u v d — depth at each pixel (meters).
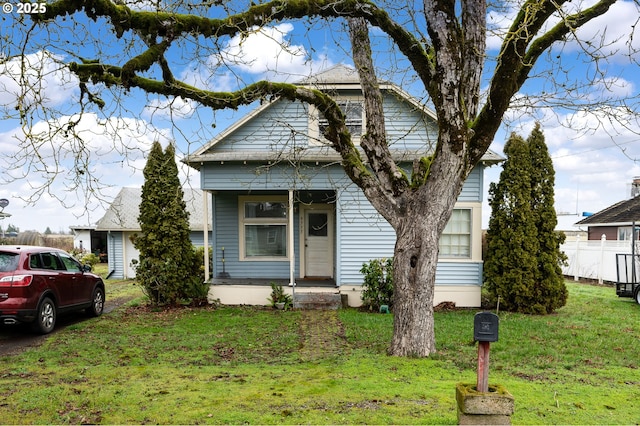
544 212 10.46
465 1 6.07
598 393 4.60
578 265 18.36
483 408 3.14
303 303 10.81
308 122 11.52
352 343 7.27
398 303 6.31
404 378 5.04
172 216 11.00
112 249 19.66
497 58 5.43
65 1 4.06
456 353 6.38
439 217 6.08
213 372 5.46
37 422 3.83
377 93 6.53
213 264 12.71
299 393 4.47
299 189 11.43
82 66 4.39
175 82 5.32
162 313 10.22
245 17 4.92
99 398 4.40
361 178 6.50
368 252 11.41
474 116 6.23
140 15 4.53
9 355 6.49
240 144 11.66
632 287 11.84
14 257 7.73
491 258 10.80
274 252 12.91
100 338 7.64
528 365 5.91
